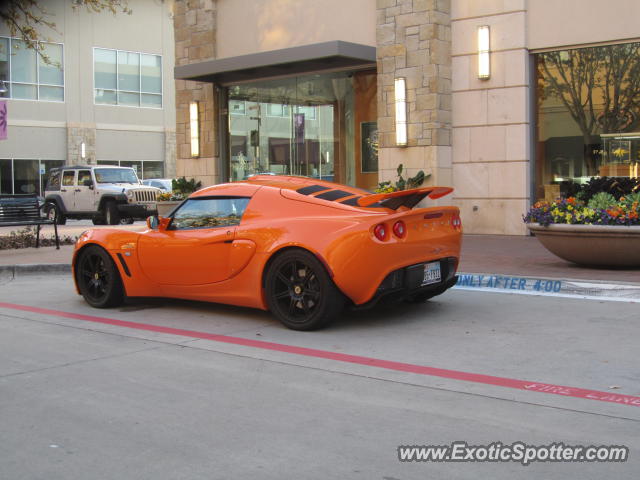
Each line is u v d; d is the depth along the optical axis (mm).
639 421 4148
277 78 17234
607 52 13297
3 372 5426
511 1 13992
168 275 7602
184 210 7676
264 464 3594
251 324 7094
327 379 5133
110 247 7980
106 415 4395
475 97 14531
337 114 16281
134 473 3512
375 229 6395
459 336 6391
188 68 16984
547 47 13805
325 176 16562
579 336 6297
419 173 14508
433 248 6930
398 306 7848
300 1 16594
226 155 18406
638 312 7250
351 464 3580
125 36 40031
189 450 3801
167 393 4836
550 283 8430
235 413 4398
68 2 37812
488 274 8938
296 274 6684
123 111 40125
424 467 3535
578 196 10445
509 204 14258
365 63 15602
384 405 4508
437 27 14430
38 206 14164
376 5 15195
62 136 38156
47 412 4465
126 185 23578
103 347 6230
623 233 8961
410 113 14742
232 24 17859
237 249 7031
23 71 36656
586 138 13648
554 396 4641
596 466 3527
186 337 6586
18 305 8461
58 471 3557
